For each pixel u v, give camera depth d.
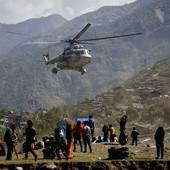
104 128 49.03
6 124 146.12
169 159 35.97
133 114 147.50
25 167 30.70
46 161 31.95
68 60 47.94
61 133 33.16
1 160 32.91
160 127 36.53
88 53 48.34
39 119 119.75
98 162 33.16
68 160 32.97
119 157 35.50
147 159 35.62
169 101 136.12
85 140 38.59
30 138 32.56
